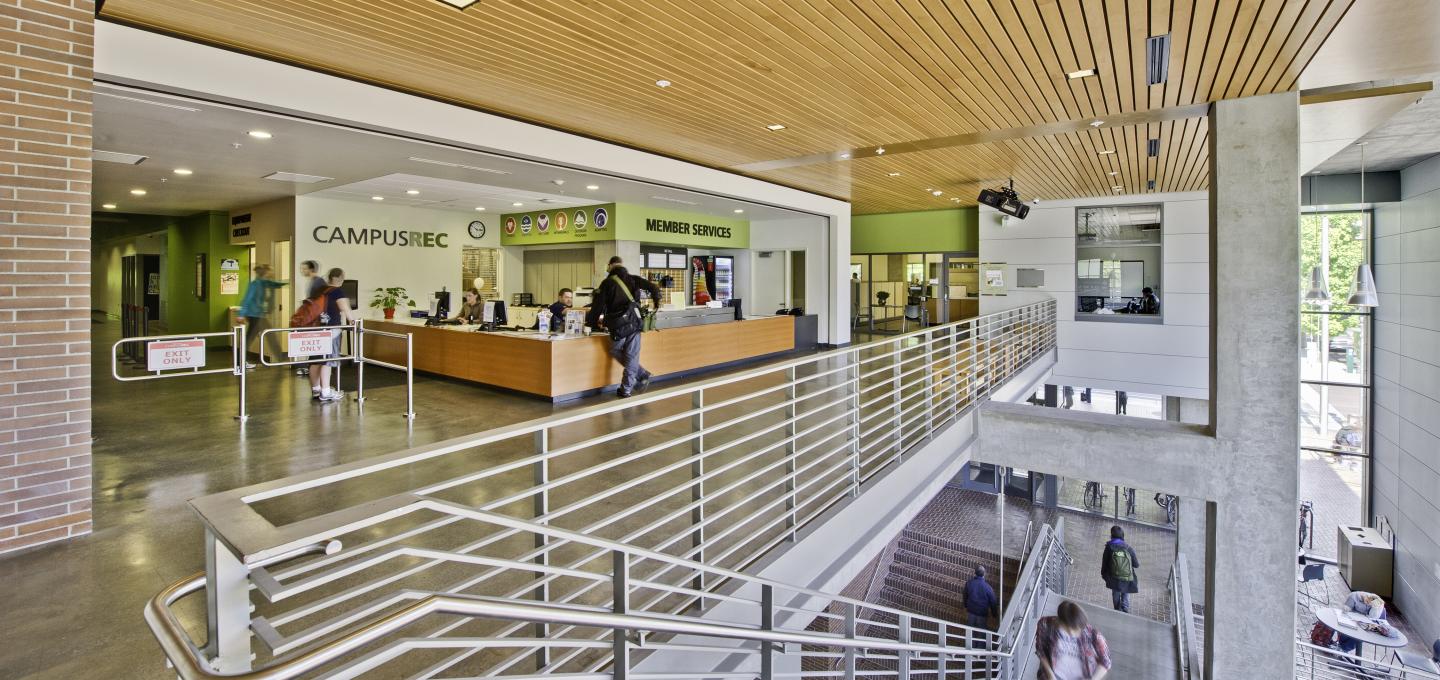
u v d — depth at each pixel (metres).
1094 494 12.02
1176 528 10.48
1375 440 10.53
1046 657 4.82
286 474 4.13
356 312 10.46
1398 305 9.69
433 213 11.70
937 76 4.55
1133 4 3.36
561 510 2.11
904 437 4.86
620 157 7.12
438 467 4.38
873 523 4.33
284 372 8.58
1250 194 4.86
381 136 5.31
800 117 5.82
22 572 2.71
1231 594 4.95
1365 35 3.71
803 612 3.47
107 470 4.16
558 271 12.77
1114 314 11.51
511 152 5.95
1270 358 4.80
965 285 13.55
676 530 3.48
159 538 3.08
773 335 10.55
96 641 2.21
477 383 7.59
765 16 3.55
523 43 4.00
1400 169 9.59
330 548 1.14
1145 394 11.37
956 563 9.94
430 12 3.55
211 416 5.81
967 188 10.47
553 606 1.47
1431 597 8.58
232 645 1.13
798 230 12.80
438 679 2.14
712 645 2.78
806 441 5.43
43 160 2.98
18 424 2.91
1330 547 11.03
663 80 4.73
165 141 5.62
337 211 10.16
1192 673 6.58
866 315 14.88
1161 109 5.39
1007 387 7.93
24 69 2.91
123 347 10.95
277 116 4.67
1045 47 4.02
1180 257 10.97
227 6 3.51
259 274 8.10
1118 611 8.34
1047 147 7.11
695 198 9.62
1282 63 4.18
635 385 7.38
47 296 2.99
